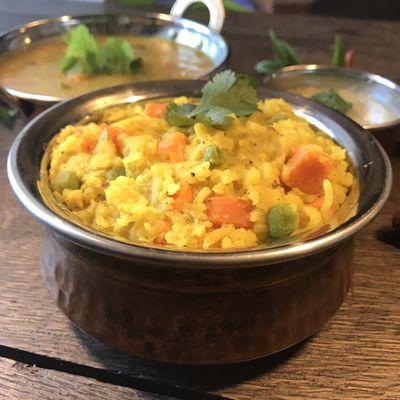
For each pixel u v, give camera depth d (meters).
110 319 0.14
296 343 0.15
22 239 0.20
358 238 0.20
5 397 0.14
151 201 0.15
